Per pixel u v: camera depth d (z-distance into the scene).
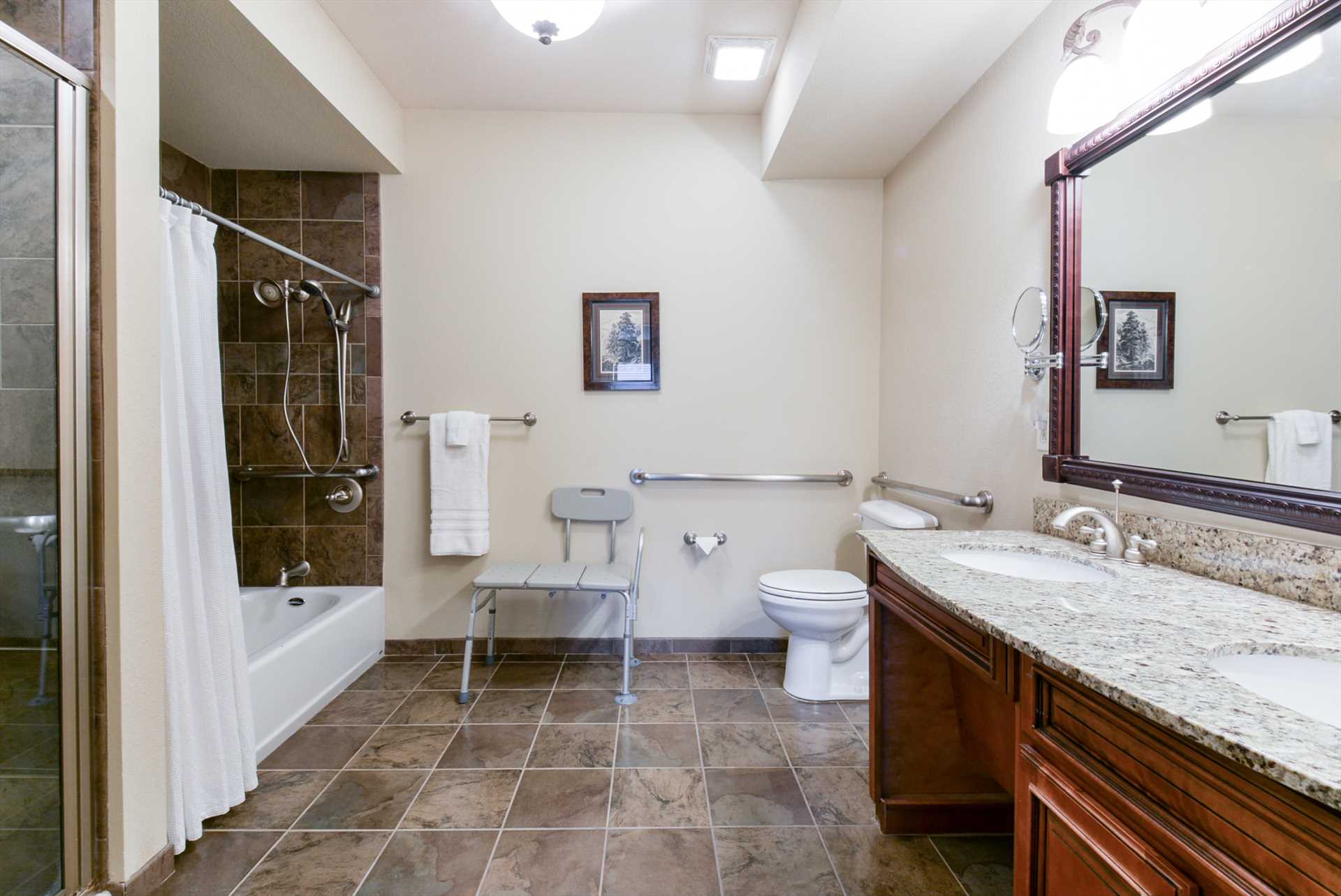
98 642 1.27
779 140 2.31
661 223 2.68
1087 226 1.45
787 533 2.76
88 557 1.26
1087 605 0.98
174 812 1.43
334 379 2.64
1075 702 0.83
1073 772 0.82
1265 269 1.01
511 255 2.66
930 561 1.31
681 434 2.72
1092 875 0.77
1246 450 1.06
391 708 2.21
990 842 1.50
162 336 1.47
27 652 1.24
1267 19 0.99
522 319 2.68
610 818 1.58
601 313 2.68
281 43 1.76
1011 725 1.33
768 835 1.51
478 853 1.45
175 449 1.50
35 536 1.24
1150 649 0.79
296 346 2.63
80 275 1.24
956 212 2.05
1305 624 0.87
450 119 2.63
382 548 2.68
